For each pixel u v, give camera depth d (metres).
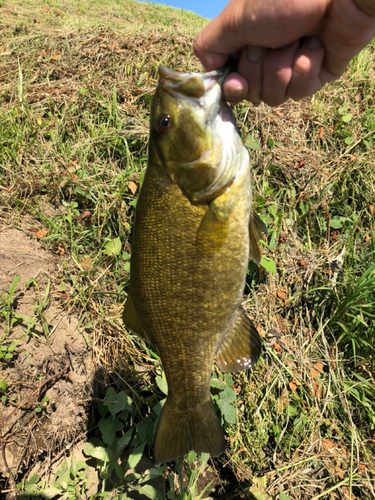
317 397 0.57
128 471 0.48
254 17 0.27
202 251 0.32
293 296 0.64
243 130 0.75
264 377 0.56
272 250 0.66
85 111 0.73
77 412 0.48
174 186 0.32
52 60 0.83
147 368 0.53
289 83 0.31
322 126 0.81
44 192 0.64
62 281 0.54
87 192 0.63
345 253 0.68
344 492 0.51
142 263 0.34
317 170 0.74
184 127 0.31
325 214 0.72
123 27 1.05
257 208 0.68
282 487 0.50
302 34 0.28
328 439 0.55
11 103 0.74
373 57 1.14
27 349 0.48
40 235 0.58
